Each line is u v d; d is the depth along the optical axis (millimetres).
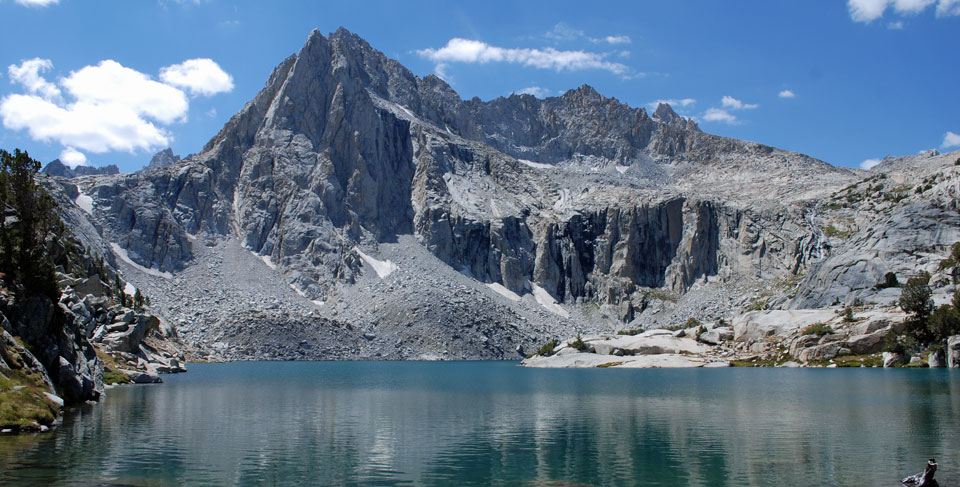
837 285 180875
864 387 89750
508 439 55312
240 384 113375
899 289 160250
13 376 61812
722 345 161500
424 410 75188
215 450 50312
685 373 129250
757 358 145500
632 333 193750
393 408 77188
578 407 76562
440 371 158500
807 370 126562
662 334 176625
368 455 48812
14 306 69438
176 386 107875
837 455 47281
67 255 128250
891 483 39875
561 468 44344
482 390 101062
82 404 75562
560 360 170250
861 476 41406
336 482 40719
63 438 54094
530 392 96188
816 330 140875
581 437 55938
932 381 96188
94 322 122312
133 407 75438
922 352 124000
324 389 103938
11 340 65000
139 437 55375
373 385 112500
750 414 67375
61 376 73000
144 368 122812
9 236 72375
